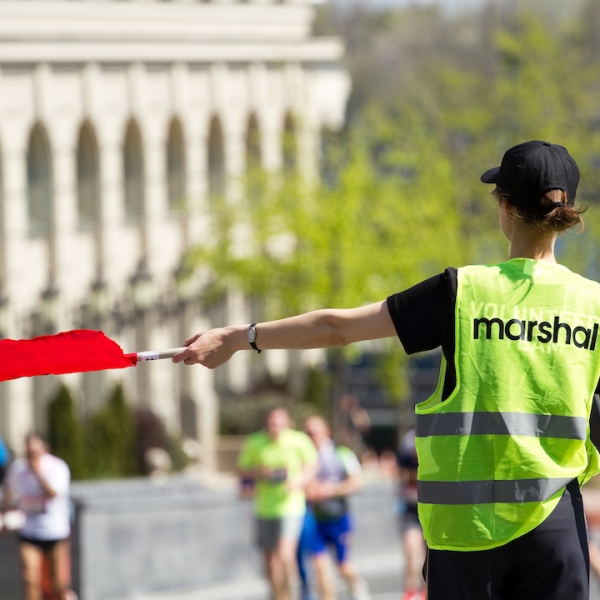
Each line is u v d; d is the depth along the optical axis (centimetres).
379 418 9506
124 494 3653
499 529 920
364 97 15600
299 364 8438
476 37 13988
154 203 7156
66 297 6481
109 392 6122
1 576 3334
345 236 7244
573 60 9025
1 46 6038
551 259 964
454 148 8362
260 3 7906
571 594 920
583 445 934
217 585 3588
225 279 7412
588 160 8550
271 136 8088
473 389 930
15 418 6125
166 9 7169
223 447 7256
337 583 3847
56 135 6406
